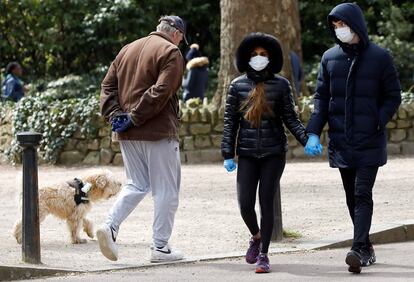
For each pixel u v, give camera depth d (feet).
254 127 42.24
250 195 42.42
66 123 91.97
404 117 92.32
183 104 96.63
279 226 49.90
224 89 93.15
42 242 50.29
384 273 40.96
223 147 43.14
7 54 136.56
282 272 41.93
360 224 41.27
